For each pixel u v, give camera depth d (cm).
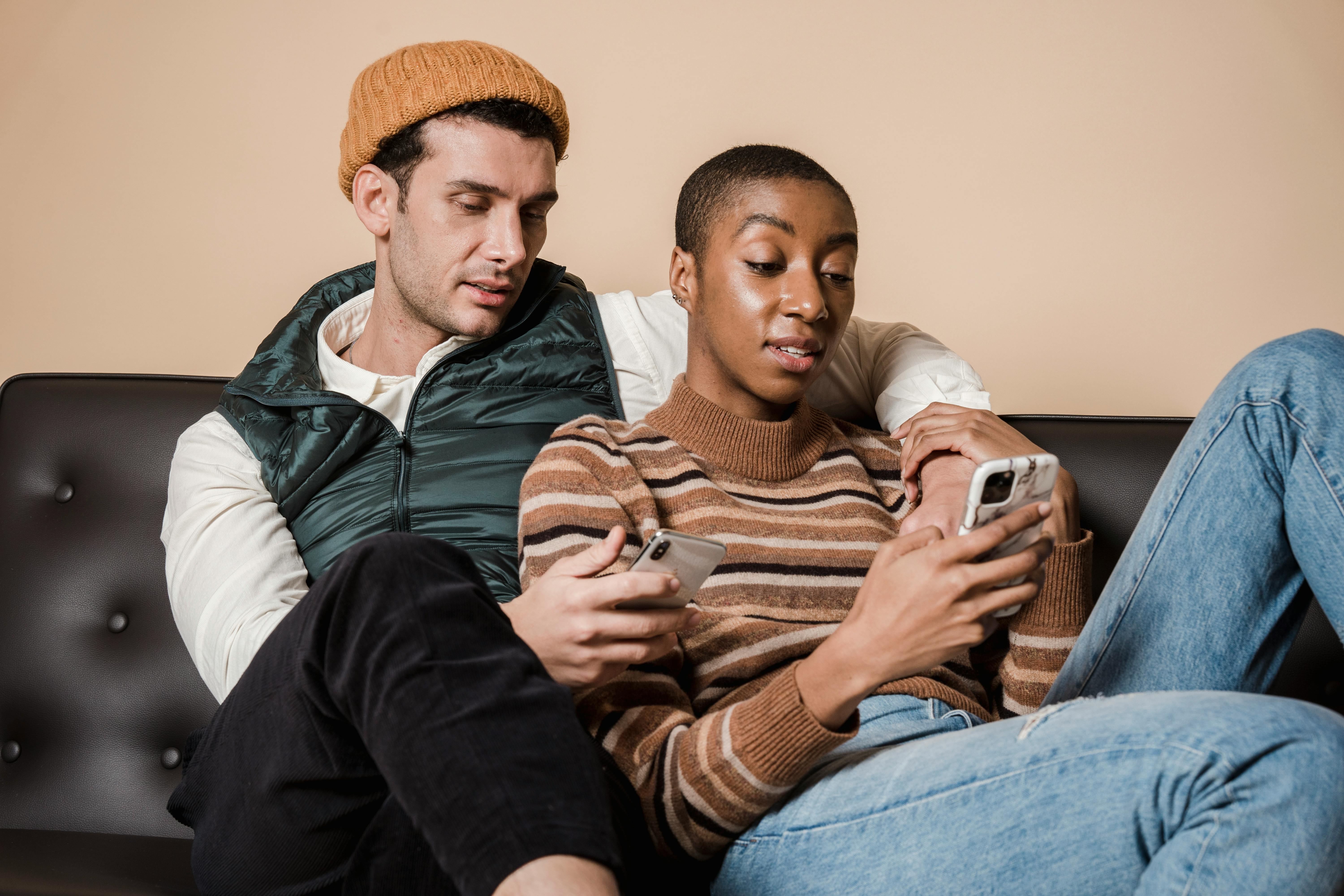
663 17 219
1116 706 70
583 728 74
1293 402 83
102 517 147
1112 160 219
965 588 73
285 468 129
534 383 140
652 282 219
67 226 220
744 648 97
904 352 147
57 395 152
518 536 128
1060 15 219
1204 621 89
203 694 142
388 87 130
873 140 220
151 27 220
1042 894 68
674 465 108
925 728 90
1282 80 220
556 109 133
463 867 57
